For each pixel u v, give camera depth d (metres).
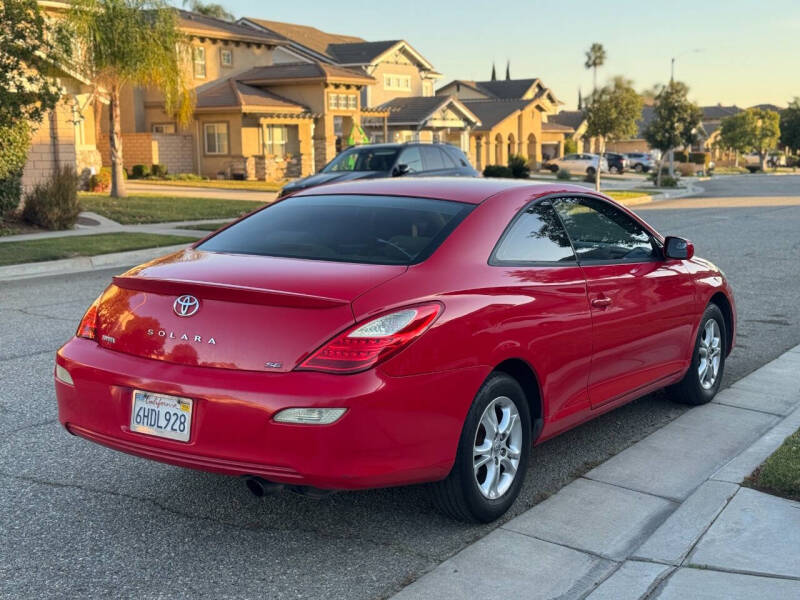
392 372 3.72
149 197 28.33
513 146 66.25
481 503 4.23
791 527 4.08
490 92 76.62
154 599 3.60
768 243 16.97
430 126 54.56
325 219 4.77
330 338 3.69
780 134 99.56
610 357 5.14
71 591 3.65
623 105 40.03
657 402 6.51
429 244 4.35
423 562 3.96
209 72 45.34
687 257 5.75
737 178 66.56
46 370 7.29
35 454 5.31
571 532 4.24
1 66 17.34
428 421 3.87
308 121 44.69
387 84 58.53
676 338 5.89
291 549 4.08
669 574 3.69
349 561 3.96
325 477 3.65
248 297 3.82
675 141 47.53
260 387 3.67
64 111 22.00
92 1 24.28
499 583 3.72
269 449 3.66
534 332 4.43
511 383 4.34
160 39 26.08
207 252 4.64
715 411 6.28
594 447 5.58
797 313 9.96
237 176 42.28
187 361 3.87
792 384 6.94
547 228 4.92
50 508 4.52
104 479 4.93
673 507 4.55
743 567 3.72
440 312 3.94
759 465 4.81
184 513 4.48
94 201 25.45
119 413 4.01
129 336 4.07
